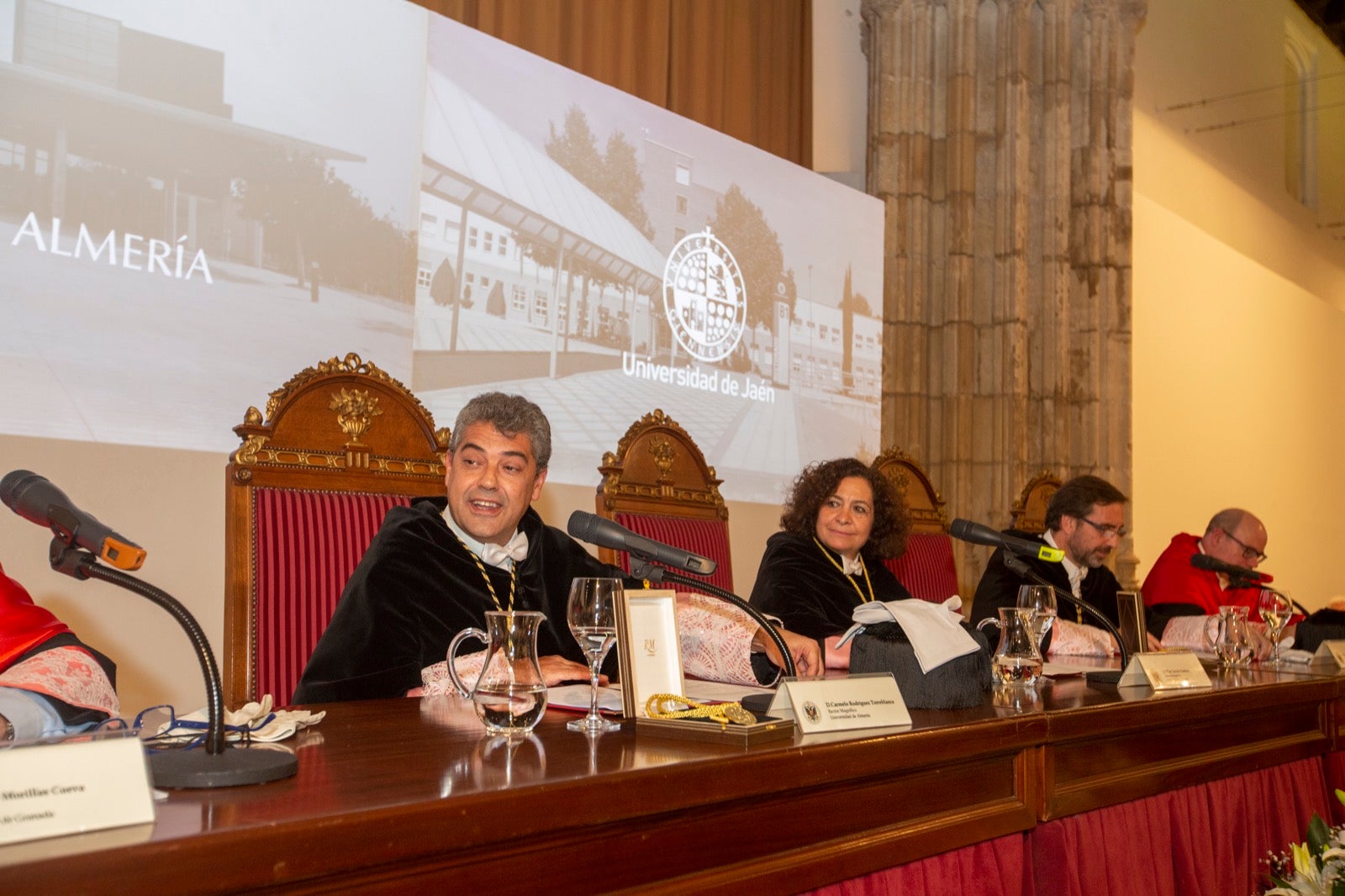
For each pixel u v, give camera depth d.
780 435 5.15
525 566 2.39
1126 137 6.51
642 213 4.57
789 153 5.98
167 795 0.93
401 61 3.69
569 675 1.82
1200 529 8.13
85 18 2.94
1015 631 1.97
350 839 0.85
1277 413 9.47
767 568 3.02
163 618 2.98
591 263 4.33
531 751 1.20
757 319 5.06
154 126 3.05
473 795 0.94
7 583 1.59
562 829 1.00
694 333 4.76
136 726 1.40
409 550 2.22
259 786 0.98
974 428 6.06
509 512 2.30
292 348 3.33
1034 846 1.62
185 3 3.13
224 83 3.21
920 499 4.33
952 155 6.01
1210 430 8.33
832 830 1.29
